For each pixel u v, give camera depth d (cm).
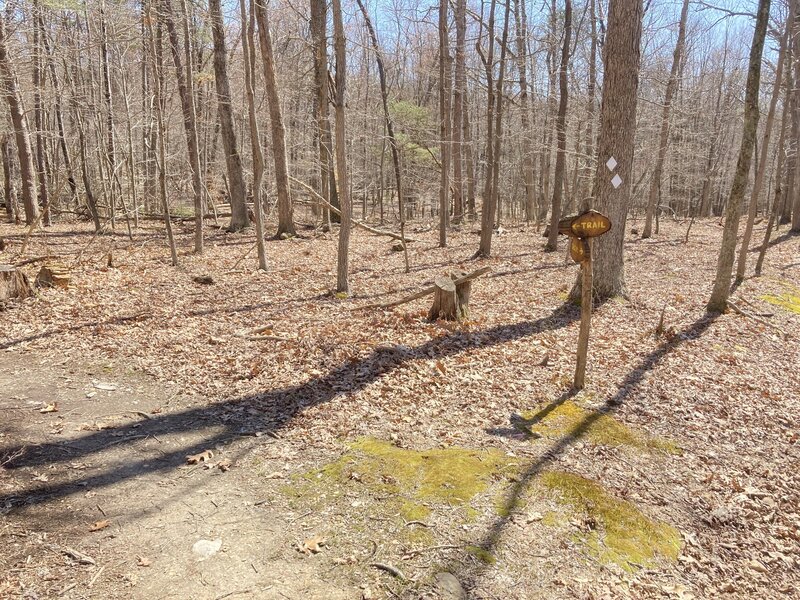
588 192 2041
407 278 1187
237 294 990
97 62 1941
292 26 2078
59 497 389
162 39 1430
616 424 519
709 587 331
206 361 655
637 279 1203
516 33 1858
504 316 865
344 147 943
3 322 775
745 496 422
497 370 636
